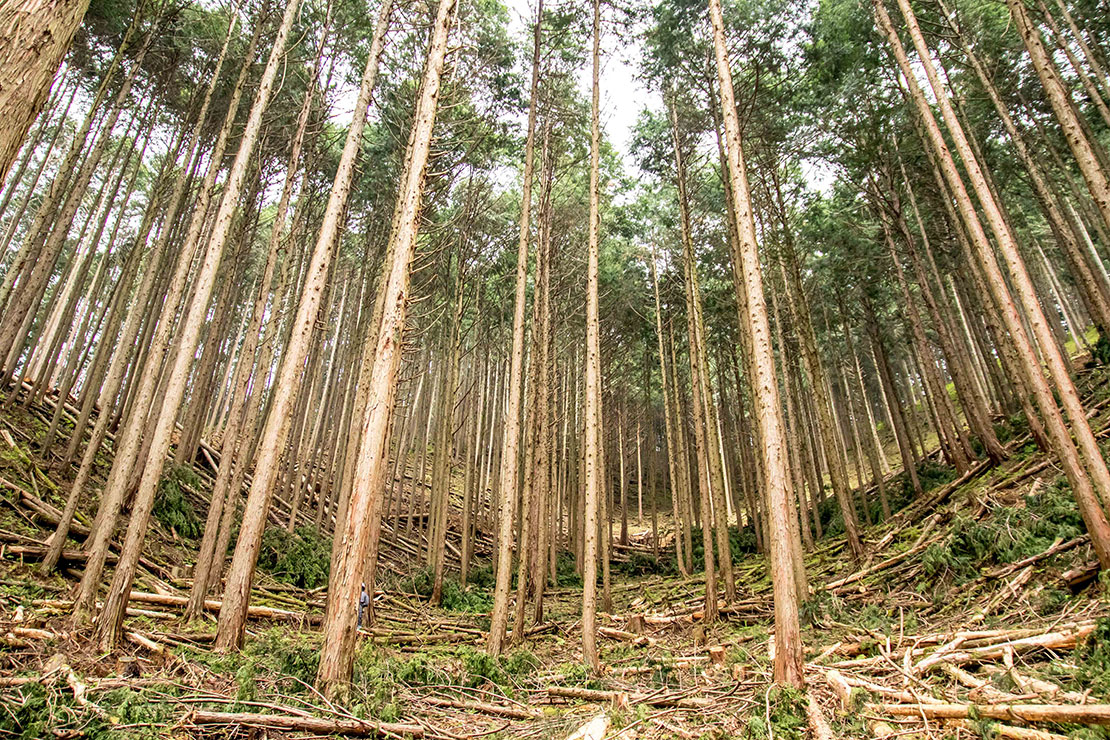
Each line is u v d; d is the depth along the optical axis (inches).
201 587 328.2
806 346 554.3
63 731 146.9
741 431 894.4
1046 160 620.7
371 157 604.7
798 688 189.5
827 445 529.7
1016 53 532.1
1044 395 279.0
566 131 561.6
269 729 174.1
